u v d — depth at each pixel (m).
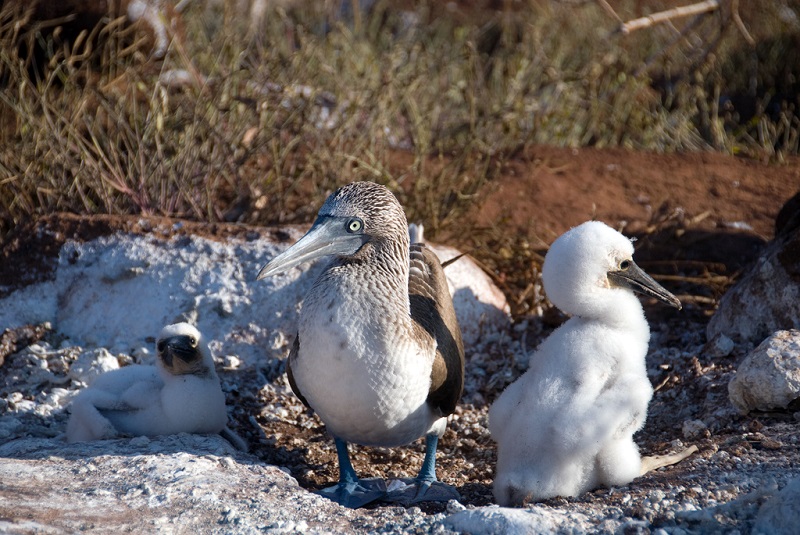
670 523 6.98
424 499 8.72
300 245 8.20
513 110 17.77
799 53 24.44
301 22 23.27
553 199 15.69
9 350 11.51
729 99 23.17
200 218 13.35
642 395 7.94
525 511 7.14
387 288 8.17
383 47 22.23
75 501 7.36
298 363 8.42
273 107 14.67
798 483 6.89
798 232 10.76
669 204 15.24
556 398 7.95
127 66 15.18
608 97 20.50
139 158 13.59
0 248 12.36
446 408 9.14
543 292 13.23
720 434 9.08
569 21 25.94
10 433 9.84
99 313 11.84
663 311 12.70
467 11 27.28
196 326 11.59
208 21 21.09
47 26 17.25
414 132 16.67
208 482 7.85
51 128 13.47
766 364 8.96
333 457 9.98
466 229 14.05
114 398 9.56
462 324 12.27
